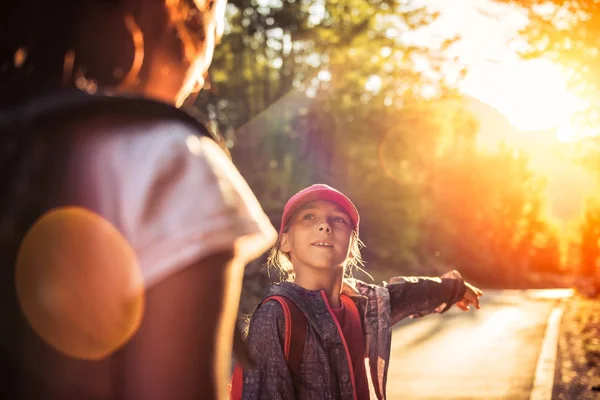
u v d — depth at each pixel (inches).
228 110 877.8
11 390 23.6
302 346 94.0
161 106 26.4
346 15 971.9
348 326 99.0
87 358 23.6
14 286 23.8
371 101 1127.0
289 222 103.4
